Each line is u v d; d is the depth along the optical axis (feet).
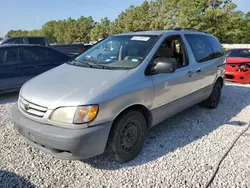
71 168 9.43
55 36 220.64
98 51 12.84
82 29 188.65
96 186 8.35
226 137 12.28
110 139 9.09
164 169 9.38
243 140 11.93
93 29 179.83
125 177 8.87
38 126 8.50
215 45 16.96
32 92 9.25
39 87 9.45
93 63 11.57
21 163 9.64
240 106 17.87
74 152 8.11
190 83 13.12
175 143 11.57
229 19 114.32
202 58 14.65
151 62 10.80
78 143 7.97
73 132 8.00
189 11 107.14
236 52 31.48
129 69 10.17
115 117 8.93
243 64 26.14
